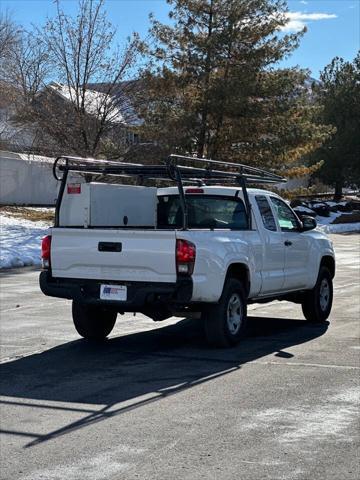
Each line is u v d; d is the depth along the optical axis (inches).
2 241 868.0
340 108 2025.1
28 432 225.5
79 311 364.2
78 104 1081.4
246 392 270.7
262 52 1232.2
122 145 1131.9
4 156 1409.9
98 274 334.3
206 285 324.2
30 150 1175.6
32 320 438.0
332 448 209.9
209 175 377.4
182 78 1204.5
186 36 1227.2
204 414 243.1
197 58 1206.9
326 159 2027.6
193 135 1208.8
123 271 328.2
